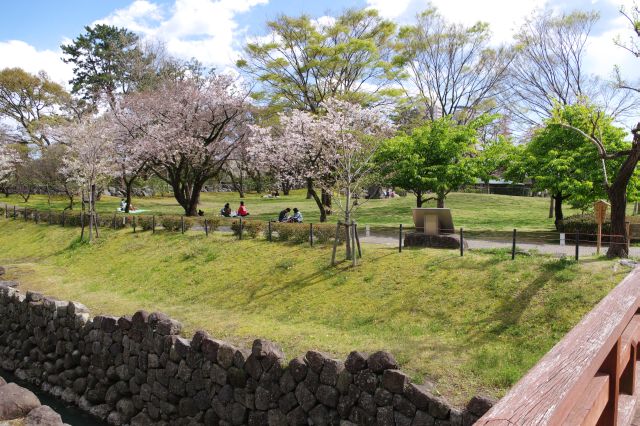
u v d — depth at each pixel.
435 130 20.81
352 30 28.83
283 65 27.56
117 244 19.55
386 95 27.34
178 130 24.66
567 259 10.91
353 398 6.60
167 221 20.14
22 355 12.28
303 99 29.47
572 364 1.75
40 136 40.53
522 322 8.96
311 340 9.24
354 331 9.88
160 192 48.50
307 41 27.56
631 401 2.80
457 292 10.48
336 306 11.16
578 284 9.64
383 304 10.78
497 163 20.17
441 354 8.06
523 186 43.34
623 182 11.20
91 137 24.09
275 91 28.22
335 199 14.60
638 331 3.02
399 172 20.27
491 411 1.48
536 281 10.09
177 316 11.62
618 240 11.19
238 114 26.41
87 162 23.91
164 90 25.92
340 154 19.42
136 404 9.36
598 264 10.46
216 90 24.98
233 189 53.75
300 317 11.04
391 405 6.25
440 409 5.82
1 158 35.84
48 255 20.53
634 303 2.51
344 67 27.39
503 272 10.73
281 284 12.91
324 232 15.24
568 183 17.34
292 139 22.88
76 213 24.53
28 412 5.23
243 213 26.28
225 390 8.02
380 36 29.06
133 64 37.31
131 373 9.59
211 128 26.11
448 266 11.62
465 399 6.40
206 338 8.51
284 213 22.92
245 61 27.19
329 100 22.39
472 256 11.98
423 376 7.16
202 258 15.93
